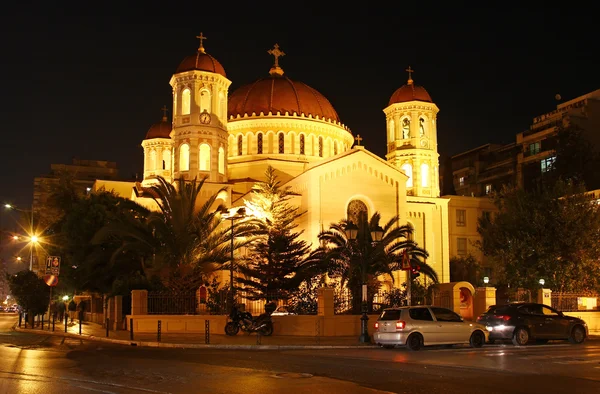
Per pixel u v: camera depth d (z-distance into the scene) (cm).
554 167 7075
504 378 1616
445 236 6250
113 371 1764
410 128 6391
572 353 2288
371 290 3753
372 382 1545
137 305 3556
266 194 4409
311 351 2489
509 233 4459
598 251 4166
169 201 3725
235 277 4047
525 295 3812
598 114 7406
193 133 5441
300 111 6244
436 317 2559
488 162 9056
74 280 5056
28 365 1911
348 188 5359
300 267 4009
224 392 1396
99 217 5053
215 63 5669
